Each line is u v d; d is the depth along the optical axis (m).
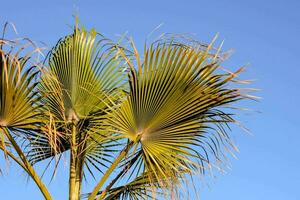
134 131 5.44
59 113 6.00
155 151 5.41
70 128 6.03
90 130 6.04
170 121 5.42
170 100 5.34
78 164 5.97
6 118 5.17
